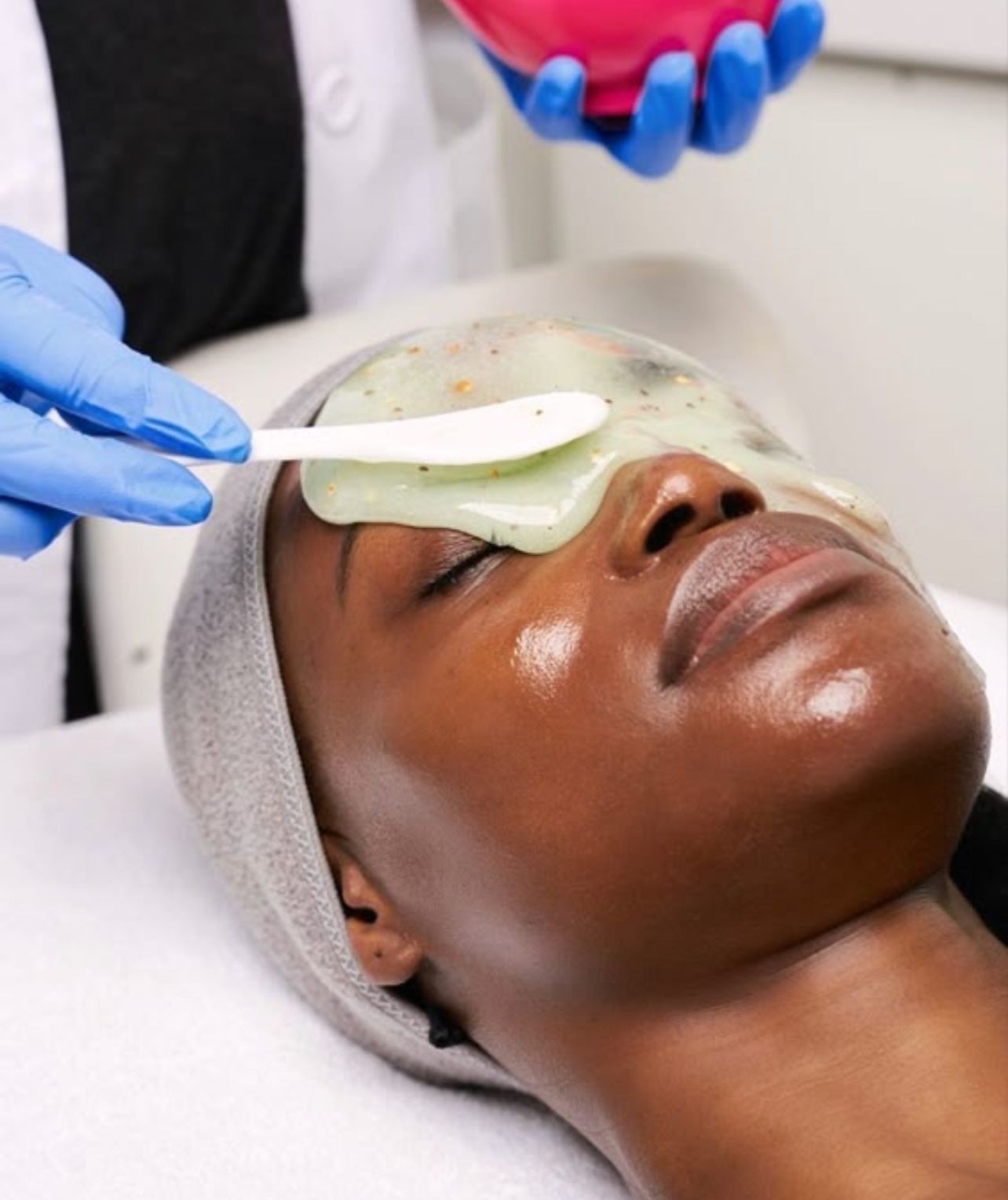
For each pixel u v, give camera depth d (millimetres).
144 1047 1158
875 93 1690
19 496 1070
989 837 1102
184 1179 1052
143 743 1447
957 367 1713
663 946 929
